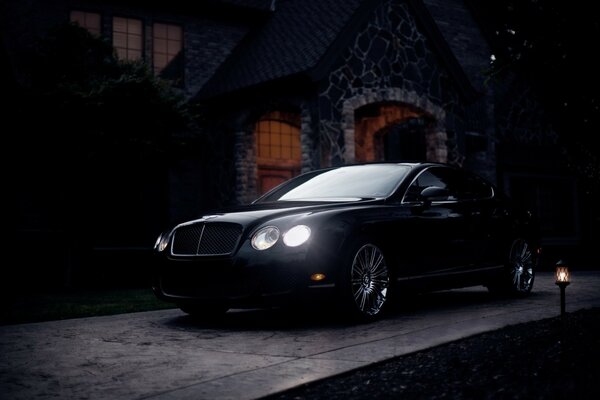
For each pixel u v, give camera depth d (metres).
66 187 11.55
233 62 15.92
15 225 12.60
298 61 13.10
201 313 6.38
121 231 13.98
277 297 5.19
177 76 15.80
